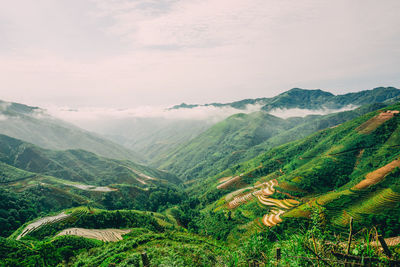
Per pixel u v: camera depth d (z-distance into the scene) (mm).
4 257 61625
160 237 62719
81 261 53125
